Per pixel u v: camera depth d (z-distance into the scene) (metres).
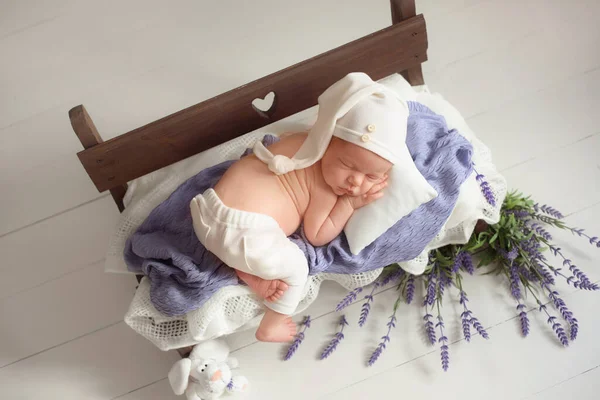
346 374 1.59
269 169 1.35
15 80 2.04
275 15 2.08
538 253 1.57
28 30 2.11
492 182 1.52
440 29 2.02
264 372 1.61
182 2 2.12
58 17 2.12
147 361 1.67
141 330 1.42
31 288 1.77
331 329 1.64
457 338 1.60
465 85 1.93
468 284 1.66
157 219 1.47
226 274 1.37
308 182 1.36
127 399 1.62
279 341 1.45
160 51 2.06
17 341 1.71
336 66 1.46
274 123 1.62
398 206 1.33
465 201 1.43
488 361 1.57
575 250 1.67
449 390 1.55
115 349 1.68
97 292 1.76
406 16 1.44
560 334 1.54
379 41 1.44
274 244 1.29
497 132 1.85
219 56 2.04
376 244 1.39
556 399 1.52
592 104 1.85
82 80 2.04
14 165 1.93
